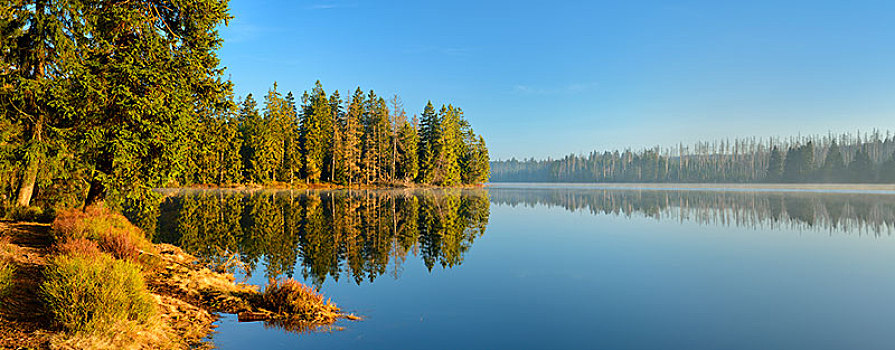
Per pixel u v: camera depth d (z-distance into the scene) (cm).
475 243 1792
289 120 7450
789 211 3322
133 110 1330
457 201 4544
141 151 1389
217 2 1625
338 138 7644
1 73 1270
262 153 6738
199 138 1731
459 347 661
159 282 920
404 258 1449
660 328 767
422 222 2552
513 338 707
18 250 931
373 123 8431
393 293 1005
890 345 686
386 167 8250
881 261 1396
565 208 3819
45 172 1453
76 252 875
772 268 1288
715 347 678
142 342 578
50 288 602
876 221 2602
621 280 1137
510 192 7888
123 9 1405
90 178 1512
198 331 681
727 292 1014
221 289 946
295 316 790
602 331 748
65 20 1386
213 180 6456
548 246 1714
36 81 1237
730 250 1619
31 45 1353
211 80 1656
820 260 1413
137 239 1281
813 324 791
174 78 1463
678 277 1170
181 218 2497
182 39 1630
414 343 675
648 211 3475
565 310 873
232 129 6338
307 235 1941
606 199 5353
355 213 2978
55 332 548
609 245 1744
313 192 5903
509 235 2047
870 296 980
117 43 1498
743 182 16325
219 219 2488
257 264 1327
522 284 1093
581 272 1234
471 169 9694
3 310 589
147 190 1525
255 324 738
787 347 679
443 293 1002
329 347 646
